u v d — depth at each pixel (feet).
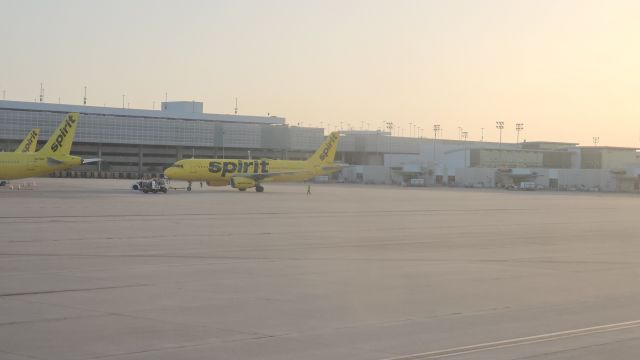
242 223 175.83
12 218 175.42
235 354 50.85
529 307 70.85
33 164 331.16
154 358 49.42
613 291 81.41
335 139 413.18
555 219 218.18
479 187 628.28
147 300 71.36
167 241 130.21
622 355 51.85
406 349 52.95
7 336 55.31
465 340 56.08
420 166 654.94
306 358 49.98
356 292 78.13
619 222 208.13
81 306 67.77
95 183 459.73
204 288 79.15
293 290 78.79
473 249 126.41
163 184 345.51
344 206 267.18
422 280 87.92
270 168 393.09
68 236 135.44
